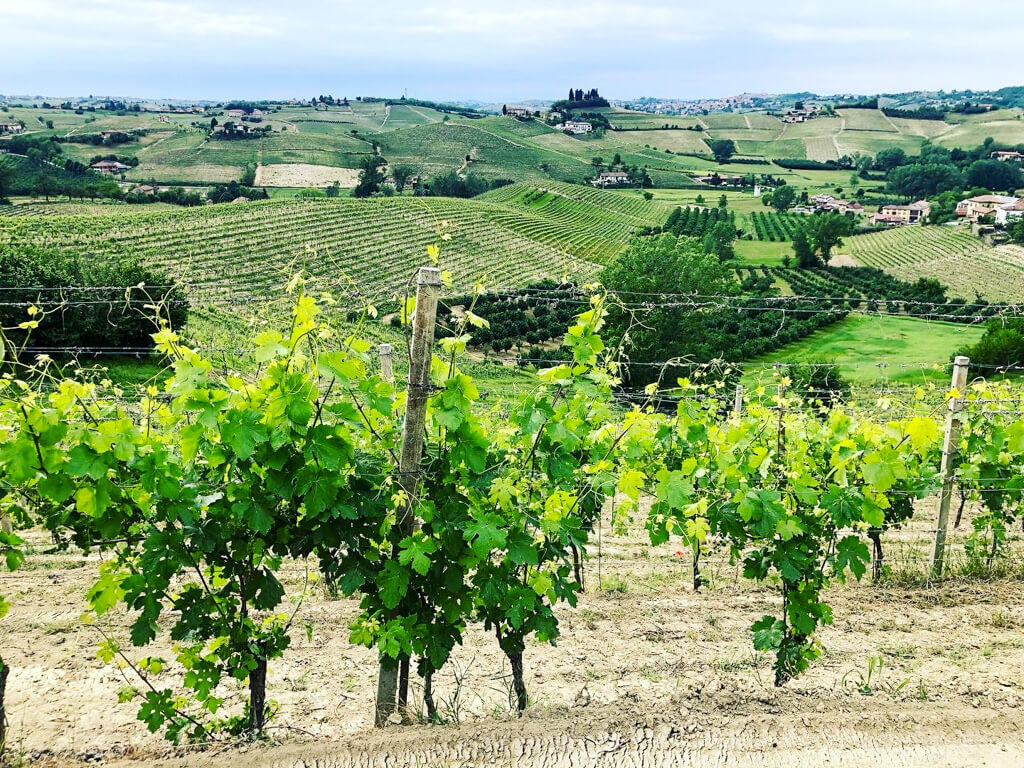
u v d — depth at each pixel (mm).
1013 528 10031
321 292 3752
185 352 3555
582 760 3768
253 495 3664
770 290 67438
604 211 118250
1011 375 30812
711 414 7039
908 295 63469
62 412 3371
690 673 5555
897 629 6277
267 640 4172
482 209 92812
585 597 7352
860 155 189750
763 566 4785
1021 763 3861
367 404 3801
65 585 7199
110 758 4168
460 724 4086
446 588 4070
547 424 4215
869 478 4438
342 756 3756
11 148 135375
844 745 3973
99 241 57719
